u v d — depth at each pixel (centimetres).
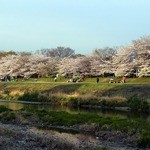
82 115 4781
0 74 15688
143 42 10669
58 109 6581
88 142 3341
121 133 3616
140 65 10444
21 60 15762
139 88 7231
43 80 13550
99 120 4275
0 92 10569
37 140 3109
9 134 3353
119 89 7588
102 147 3017
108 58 14088
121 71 10812
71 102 7544
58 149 2812
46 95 8562
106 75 12756
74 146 2923
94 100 7219
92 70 13200
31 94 9031
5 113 5053
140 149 3105
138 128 3675
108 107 6800
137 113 5791
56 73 15162
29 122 4662
